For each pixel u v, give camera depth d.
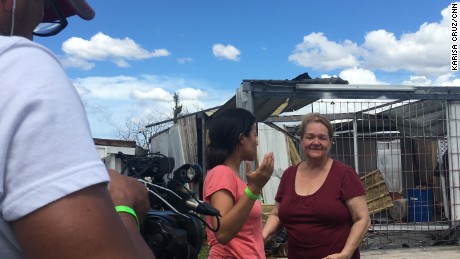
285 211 3.44
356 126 10.70
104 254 0.77
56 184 0.75
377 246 8.53
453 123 8.74
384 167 10.89
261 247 2.80
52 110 0.78
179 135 12.00
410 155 11.27
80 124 0.81
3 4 0.93
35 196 0.74
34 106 0.77
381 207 10.21
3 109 0.76
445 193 9.26
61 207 0.74
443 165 9.53
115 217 0.81
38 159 0.75
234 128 2.81
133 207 1.14
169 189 1.44
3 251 0.79
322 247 3.28
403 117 10.50
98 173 0.79
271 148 10.38
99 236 0.76
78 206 0.76
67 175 0.76
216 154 2.86
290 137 10.83
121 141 12.20
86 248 0.75
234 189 2.64
